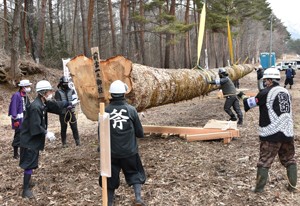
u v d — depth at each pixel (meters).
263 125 5.02
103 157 3.96
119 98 4.59
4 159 7.44
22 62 19.72
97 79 6.91
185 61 34.78
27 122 5.09
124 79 6.85
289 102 4.99
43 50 25.58
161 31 25.78
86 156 7.26
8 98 16.75
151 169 6.23
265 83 5.11
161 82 7.96
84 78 7.21
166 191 5.22
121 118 4.50
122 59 6.82
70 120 8.15
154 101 8.00
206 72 10.86
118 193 5.21
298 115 11.95
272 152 5.00
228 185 5.44
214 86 11.73
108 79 6.97
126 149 4.48
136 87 7.04
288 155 5.17
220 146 7.75
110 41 48.31
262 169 5.05
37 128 4.97
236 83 23.11
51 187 5.55
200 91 10.69
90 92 7.20
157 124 10.82
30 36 24.81
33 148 5.11
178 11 53.47
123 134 4.48
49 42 29.27
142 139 8.59
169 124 10.78
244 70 20.06
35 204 4.95
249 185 5.43
